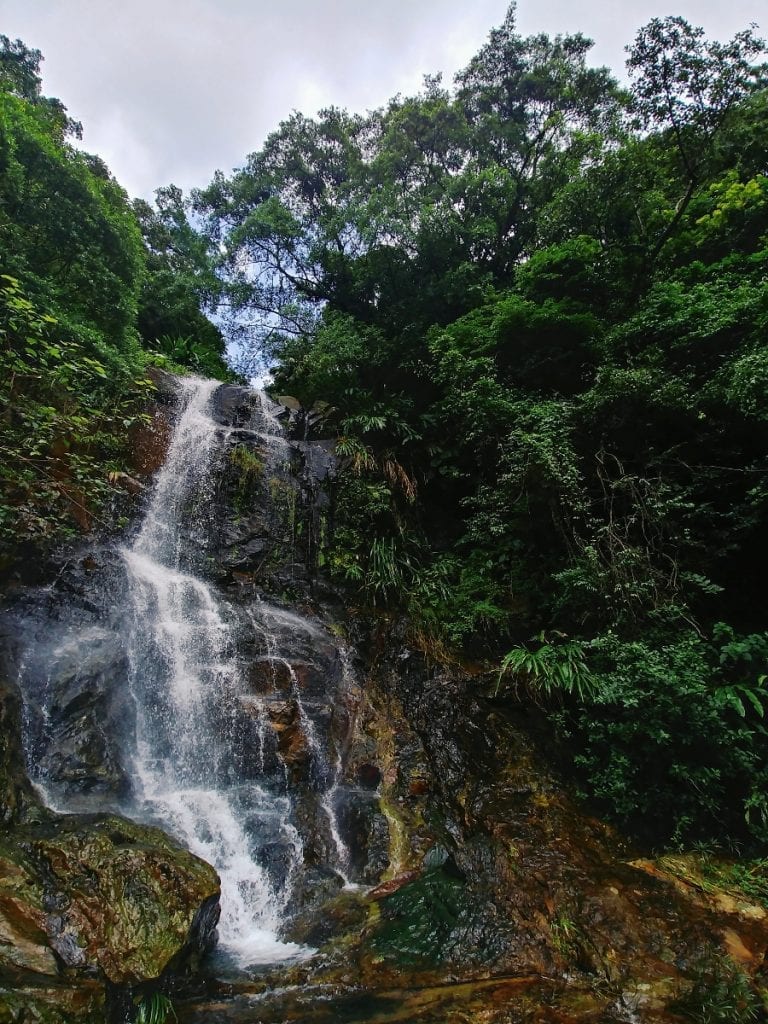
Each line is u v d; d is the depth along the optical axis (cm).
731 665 498
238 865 404
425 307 1283
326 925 366
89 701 459
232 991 301
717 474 641
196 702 515
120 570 598
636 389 670
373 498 824
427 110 1551
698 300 750
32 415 607
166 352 1374
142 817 409
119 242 866
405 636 670
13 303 609
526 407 768
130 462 739
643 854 439
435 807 495
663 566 618
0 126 710
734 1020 295
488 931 349
